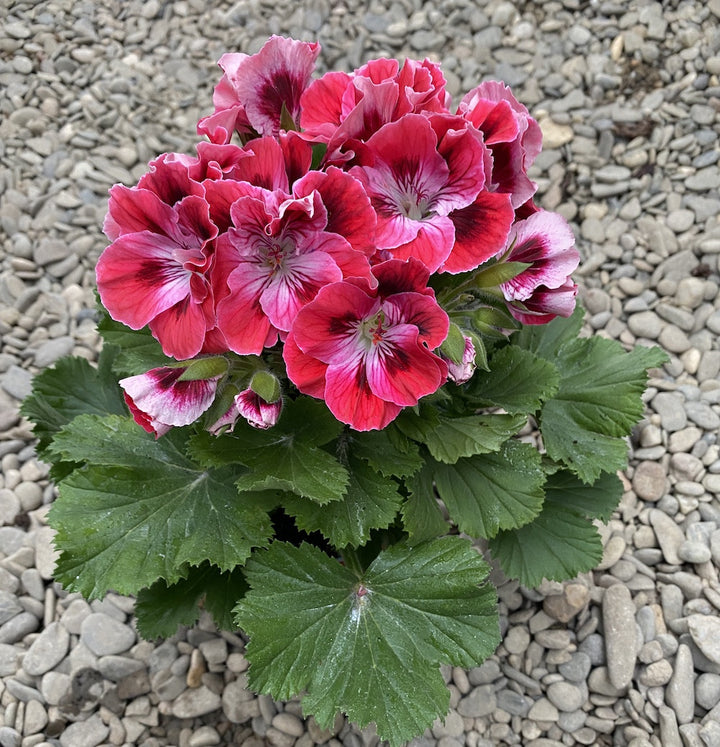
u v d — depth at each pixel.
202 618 0.39
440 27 0.61
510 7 0.61
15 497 0.43
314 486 0.28
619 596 0.38
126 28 0.63
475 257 0.27
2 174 0.55
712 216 0.51
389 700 0.28
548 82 0.58
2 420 0.46
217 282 0.25
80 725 0.37
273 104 0.29
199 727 0.37
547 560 0.34
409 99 0.26
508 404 0.32
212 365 0.26
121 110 0.59
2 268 0.52
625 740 0.36
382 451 0.31
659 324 0.48
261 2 0.63
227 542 0.29
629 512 0.42
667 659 0.37
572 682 0.37
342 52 0.61
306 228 0.24
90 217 0.54
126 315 0.26
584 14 0.61
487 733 0.37
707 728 0.35
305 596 0.29
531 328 0.37
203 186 0.24
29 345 0.49
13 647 0.39
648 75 0.57
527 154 0.31
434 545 0.31
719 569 0.40
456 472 0.32
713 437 0.44
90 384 0.38
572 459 0.34
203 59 0.61
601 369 0.35
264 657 0.28
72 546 0.28
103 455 0.30
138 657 0.38
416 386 0.25
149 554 0.29
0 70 0.60
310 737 0.36
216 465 0.29
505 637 0.39
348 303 0.24
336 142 0.26
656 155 0.54
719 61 0.56
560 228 0.29
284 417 0.30
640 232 0.52
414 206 0.27
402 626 0.30
